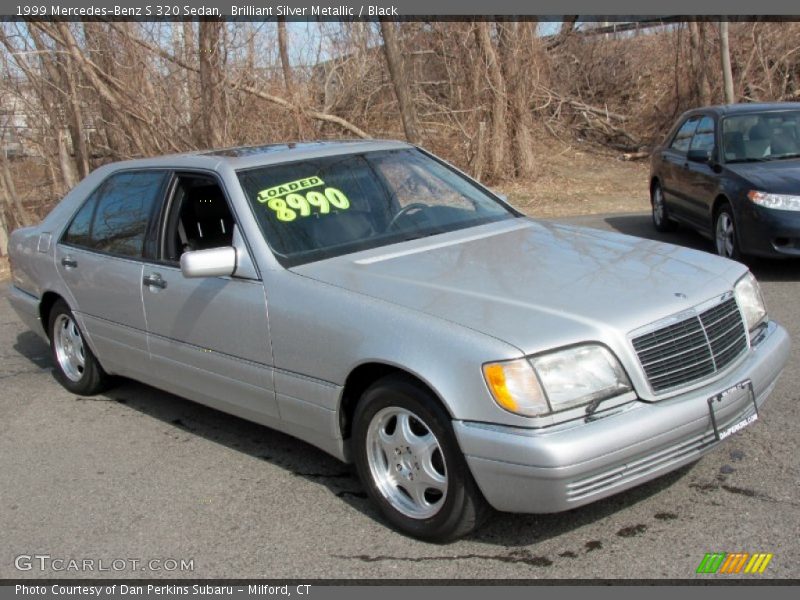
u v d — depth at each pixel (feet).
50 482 15.96
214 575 12.48
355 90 56.95
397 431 12.86
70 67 47.52
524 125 54.75
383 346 12.49
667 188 35.24
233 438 17.47
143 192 17.95
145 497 15.06
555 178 56.24
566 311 12.09
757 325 14.15
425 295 12.96
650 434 11.55
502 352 11.38
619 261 14.10
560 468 11.02
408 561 12.40
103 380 20.27
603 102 73.31
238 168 16.08
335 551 12.83
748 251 27.53
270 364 14.49
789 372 18.33
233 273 14.89
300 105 52.01
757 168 28.55
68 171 49.47
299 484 15.14
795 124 30.71
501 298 12.62
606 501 13.52
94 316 18.88
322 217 15.60
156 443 17.48
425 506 12.72
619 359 11.73
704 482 13.83
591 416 11.45
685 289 12.94
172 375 16.98
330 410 13.60
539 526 13.01
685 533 12.46
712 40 64.34
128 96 47.75
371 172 17.06
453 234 15.92
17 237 21.93
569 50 70.44
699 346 12.42
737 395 12.55
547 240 15.48
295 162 16.60
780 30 65.05
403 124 52.06
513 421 11.27
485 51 52.60
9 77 45.83
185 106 49.47
